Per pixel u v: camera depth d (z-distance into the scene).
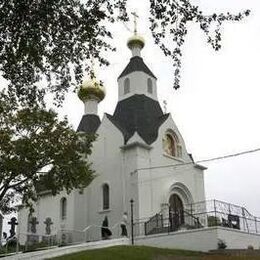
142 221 36.97
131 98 44.97
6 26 13.52
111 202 40.72
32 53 14.24
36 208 46.75
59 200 45.00
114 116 45.25
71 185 30.47
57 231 41.06
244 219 33.09
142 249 25.80
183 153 44.38
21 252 27.20
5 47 13.95
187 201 42.53
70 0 13.88
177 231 31.81
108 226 39.94
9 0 13.16
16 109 29.02
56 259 23.06
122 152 41.31
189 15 13.33
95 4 13.94
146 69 47.06
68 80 15.91
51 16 13.80
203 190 44.66
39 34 13.96
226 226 31.25
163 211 39.03
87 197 43.22
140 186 38.62
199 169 45.41
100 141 44.06
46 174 29.25
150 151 40.97
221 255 24.84
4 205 30.03
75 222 42.41
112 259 22.69
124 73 46.84
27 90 16.11
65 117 30.69
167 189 40.41
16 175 28.38
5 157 28.11
